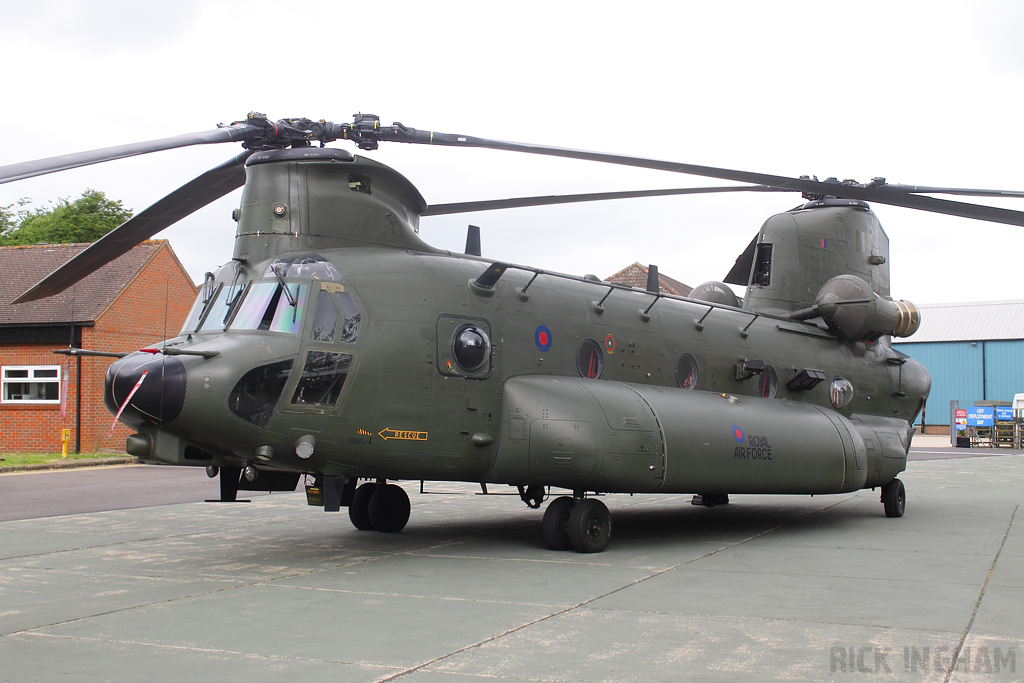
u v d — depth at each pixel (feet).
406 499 38.83
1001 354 185.37
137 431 28.76
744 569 29.17
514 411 32.89
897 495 45.57
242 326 29.63
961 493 57.67
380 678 16.70
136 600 23.93
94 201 184.44
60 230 180.86
